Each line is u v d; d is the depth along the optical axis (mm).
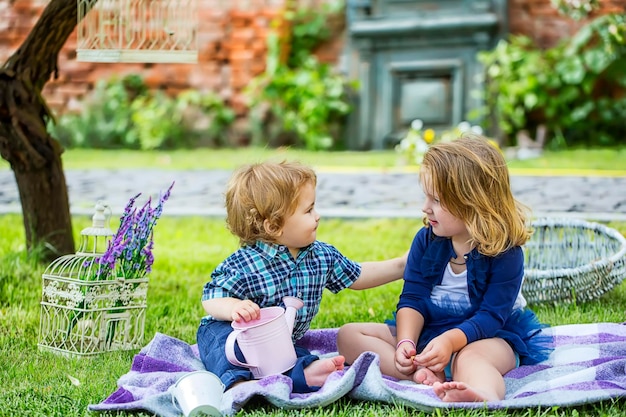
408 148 8734
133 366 2791
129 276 3186
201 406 2309
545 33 10555
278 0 11086
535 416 2350
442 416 2379
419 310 2910
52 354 3105
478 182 2791
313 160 9211
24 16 11164
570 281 3646
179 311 3867
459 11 10461
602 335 3023
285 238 2795
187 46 4730
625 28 6941
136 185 7746
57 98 11273
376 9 10773
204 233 5910
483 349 2719
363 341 2871
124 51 3834
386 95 10758
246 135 11156
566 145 10430
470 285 2848
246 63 11117
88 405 2447
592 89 10336
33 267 4391
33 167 4402
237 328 2594
